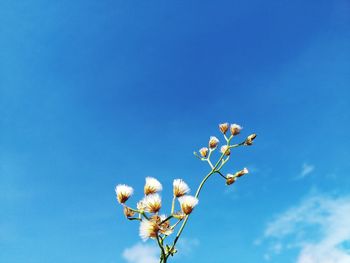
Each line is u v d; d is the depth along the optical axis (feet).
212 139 0.99
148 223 0.55
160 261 0.54
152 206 0.56
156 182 0.59
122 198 0.56
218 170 0.94
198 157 0.98
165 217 0.56
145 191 0.58
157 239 0.54
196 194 0.86
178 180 0.59
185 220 0.56
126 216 0.56
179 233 0.56
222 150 0.99
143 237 0.54
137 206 0.56
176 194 0.58
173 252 0.55
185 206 0.56
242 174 0.93
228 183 0.93
